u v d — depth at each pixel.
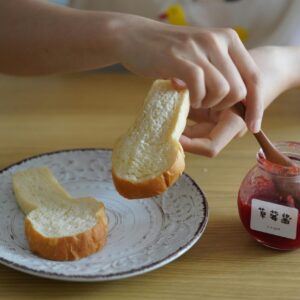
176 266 0.56
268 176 0.58
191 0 1.19
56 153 0.75
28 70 0.82
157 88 0.59
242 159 0.77
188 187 0.66
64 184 0.70
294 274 0.55
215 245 0.59
